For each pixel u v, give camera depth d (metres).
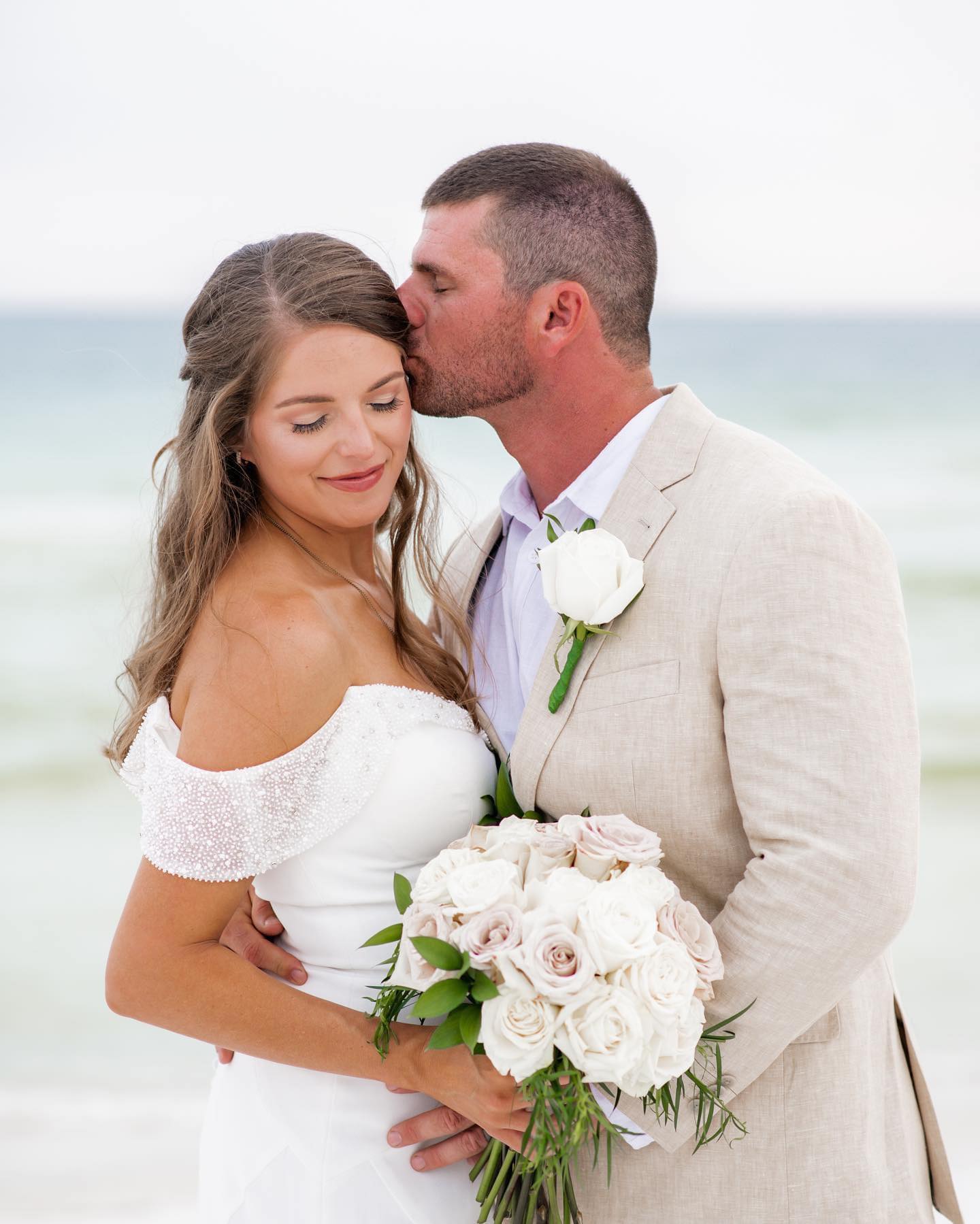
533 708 1.94
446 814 1.94
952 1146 4.29
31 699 9.92
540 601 2.12
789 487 1.76
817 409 17.19
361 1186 1.88
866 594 1.70
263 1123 1.93
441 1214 1.91
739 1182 1.84
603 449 2.07
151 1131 4.60
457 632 2.23
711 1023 1.73
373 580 2.20
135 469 13.77
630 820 1.72
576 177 2.00
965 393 16.84
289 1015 1.79
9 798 8.52
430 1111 1.88
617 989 1.48
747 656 1.71
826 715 1.66
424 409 2.16
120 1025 5.60
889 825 1.63
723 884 1.85
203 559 1.92
